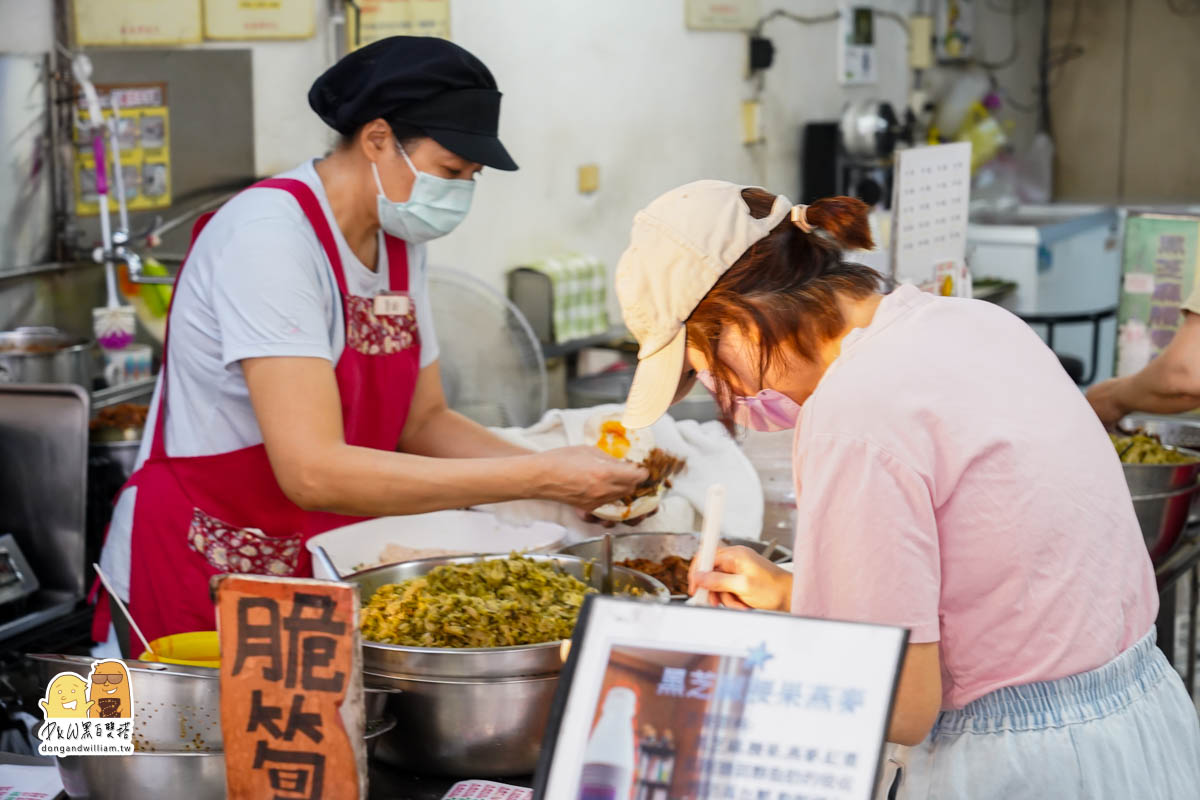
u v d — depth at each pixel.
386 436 2.06
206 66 3.38
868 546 1.12
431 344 2.19
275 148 3.60
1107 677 1.24
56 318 3.14
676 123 4.80
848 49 5.78
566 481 1.82
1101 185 7.49
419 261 2.11
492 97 1.85
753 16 5.09
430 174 1.86
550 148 4.21
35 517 2.37
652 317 1.27
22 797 1.38
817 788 0.95
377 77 1.80
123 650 2.02
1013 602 1.20
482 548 2.05
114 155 3.05
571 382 3.36
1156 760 1.27
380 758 1.44
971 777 1.24
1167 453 2.41
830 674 0.96
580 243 4.42
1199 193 7.21
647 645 0.98
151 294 3.28
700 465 2.20
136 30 3.21
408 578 1.71
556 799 0.97
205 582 1.96
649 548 1.93
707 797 0.96
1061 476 1.20
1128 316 3.05
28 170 3.04
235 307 1.78
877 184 5.36
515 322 3.27
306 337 1.79
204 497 1.96
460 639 1.46
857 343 1.21
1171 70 7.19
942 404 1.17
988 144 6.52
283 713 1.17
